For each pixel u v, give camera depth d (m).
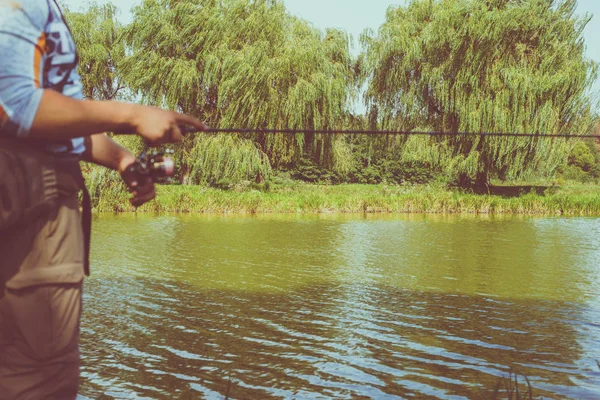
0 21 1.12
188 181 29.06
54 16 1.22
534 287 9.23
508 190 33.47
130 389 4.98
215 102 28.64
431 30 29.09
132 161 1.58
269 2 29.03
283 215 22.50
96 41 32.38
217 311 7.58
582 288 9.16
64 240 1.25
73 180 1.28
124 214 21.38
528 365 5.69
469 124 27.81
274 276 9.90
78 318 1.31
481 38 27.23
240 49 28.02
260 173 29.22
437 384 5.19
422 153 29.78
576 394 4.95
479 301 8.31
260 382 5.19
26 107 1.10
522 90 26.64
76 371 1.33
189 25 26.92
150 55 26.84
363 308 7.84
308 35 29.42
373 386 5.12
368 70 31.58
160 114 1.22
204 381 5.18
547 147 26.83
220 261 11.27
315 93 27.52
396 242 14.29
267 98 27.31
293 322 7.11
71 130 1.14
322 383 5.18
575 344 6.36
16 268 1.21
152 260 11.30
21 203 1.19
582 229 17.52
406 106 30.98
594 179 49.09
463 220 20.70
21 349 1.24
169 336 6.48
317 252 12.54
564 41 27.58
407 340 6.46
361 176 42.72
